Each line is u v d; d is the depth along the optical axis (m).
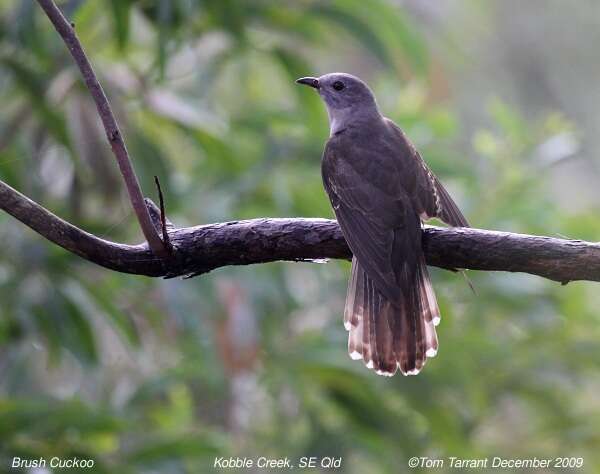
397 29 12.49
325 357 11.96
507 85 22.94
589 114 22.88
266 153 12.36
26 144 12.16
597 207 15.41
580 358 12.86
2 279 11.12
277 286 12.15
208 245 7.43
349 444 12.65
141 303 11.98
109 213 12.08
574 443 12.83
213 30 12.02
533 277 12.66
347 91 10.62
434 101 15.91
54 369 12.04
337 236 7.55
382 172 8.91
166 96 12.05
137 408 12.16
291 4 12.12
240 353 11.63
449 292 12.72
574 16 23.36
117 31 11.24
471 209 12.89
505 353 12.72
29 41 10.91
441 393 12.20
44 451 9.85
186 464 10.74
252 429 13.16
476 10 22.86
